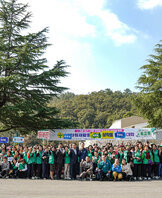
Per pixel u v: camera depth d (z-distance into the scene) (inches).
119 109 4483.3
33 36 851.4
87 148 576.7
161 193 338.6
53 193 335.6
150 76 1090.1
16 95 805.2
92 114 4357.8
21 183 449.4
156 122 1008.2
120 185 427.5
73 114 4751.5
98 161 518.0
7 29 859.4
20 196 309.1
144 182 474.3
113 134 653.9
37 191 352.8
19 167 541.6
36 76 793.6
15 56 842.8
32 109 767.7
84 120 4352.9
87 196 310.5
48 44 860.0
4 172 543.5
